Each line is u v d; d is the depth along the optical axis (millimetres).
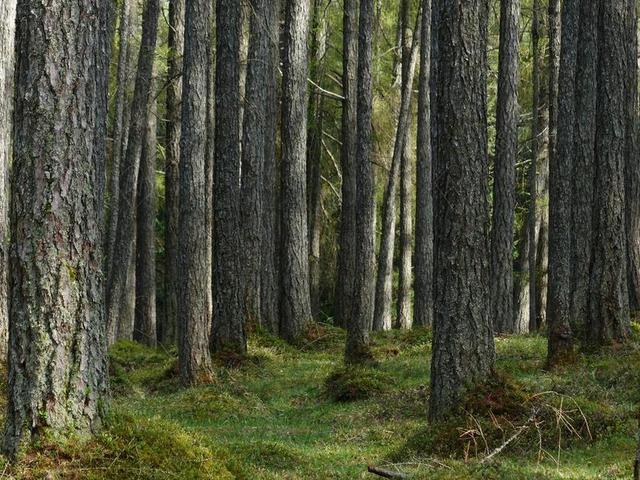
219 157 18344
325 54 33312
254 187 22203
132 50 28703
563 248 14266
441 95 10211
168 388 16078
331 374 15578
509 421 9438
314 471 9023
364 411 13203
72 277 6375
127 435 6578
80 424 6371
